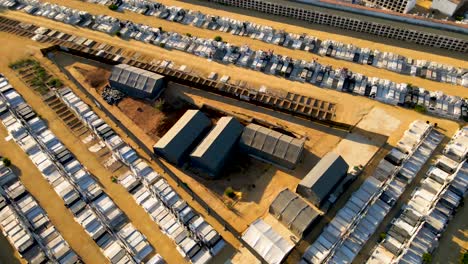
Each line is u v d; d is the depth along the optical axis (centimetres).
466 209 8062
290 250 7288
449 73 10631
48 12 12544
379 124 9550
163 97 10269
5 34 11912
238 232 7781
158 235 7750
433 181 8406
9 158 8900
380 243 7550
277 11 12562
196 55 11244
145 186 8419
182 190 8438
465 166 8550
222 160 8619
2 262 7388
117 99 10175
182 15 12512
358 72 10769
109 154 9012
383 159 8825
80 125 9594
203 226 7762
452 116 9638
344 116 9719
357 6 11794
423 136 9131
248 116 9825
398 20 11569
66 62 11162
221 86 10412
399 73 10712
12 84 10456
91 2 13012
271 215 8038
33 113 9688
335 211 8138
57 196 8294
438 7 12538
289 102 10012
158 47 11512
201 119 9312
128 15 12581
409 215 7881
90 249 7556
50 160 8769
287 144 8675
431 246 7419
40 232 7750
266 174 8731
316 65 10612
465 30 11069
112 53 11312
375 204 8050
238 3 12912
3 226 7750
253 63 10869
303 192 8212
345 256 7362
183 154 8819
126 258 7381
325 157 8550
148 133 9488
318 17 12169
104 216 7931
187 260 7412
